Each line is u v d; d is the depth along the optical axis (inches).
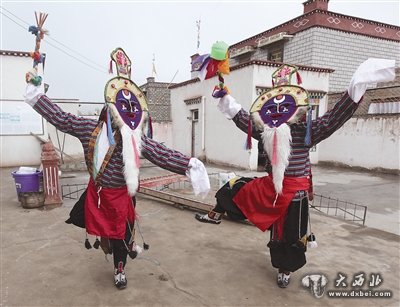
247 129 114.6
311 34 482.9
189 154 549.3
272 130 106.0
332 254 144.5
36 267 126.2
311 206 224.1
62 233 163.6
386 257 142.7
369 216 207.9
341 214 212.4
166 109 658.8
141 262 132.0
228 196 118.8
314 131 105.1
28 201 205.3
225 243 154.5
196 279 119.2
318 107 435.2
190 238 160.2
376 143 394.6
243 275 123.2
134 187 100.7
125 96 103.9
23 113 419.2
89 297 105.7
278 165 103.4
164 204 223.8
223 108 118.3
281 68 114.6
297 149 106.8
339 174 381.4
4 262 130.3
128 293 108.4
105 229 101.0
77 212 109.9
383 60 92.8
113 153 101.6
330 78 500.1
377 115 391.9
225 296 108.4
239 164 423.5
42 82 104.0
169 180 271.3
